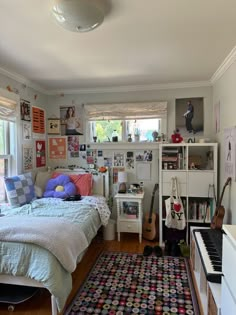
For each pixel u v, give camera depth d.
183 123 3.66
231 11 1.70
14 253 1.84
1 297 2.01
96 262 2.81
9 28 1.91
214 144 3.14
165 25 1.88
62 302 1.80
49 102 4.02
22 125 3.35
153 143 3.72
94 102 3.93
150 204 3.79
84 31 1.78
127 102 3.82
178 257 2.94
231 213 2.57
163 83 3.61
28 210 2.68
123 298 2.13
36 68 2.89
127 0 1.55
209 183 3.19
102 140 3.95
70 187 3.49
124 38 2.10
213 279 1.58
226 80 2.77
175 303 2.06
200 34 2.04
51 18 1.76
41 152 3.87
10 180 2.96
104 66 2.83
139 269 2.64
